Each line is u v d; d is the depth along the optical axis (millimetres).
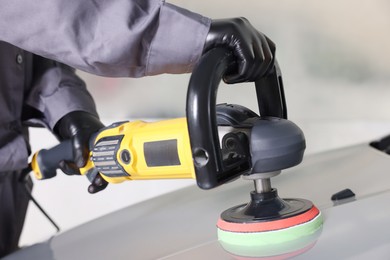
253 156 772
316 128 2135
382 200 841
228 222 825
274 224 787
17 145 1208
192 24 802
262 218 797
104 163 920
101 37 835
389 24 2018
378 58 2074
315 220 802
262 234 786
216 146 737
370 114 2119
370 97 2107
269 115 849
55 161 1142
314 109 2182
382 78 2084
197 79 738
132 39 819
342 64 2121
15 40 879
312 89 2174
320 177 1084
